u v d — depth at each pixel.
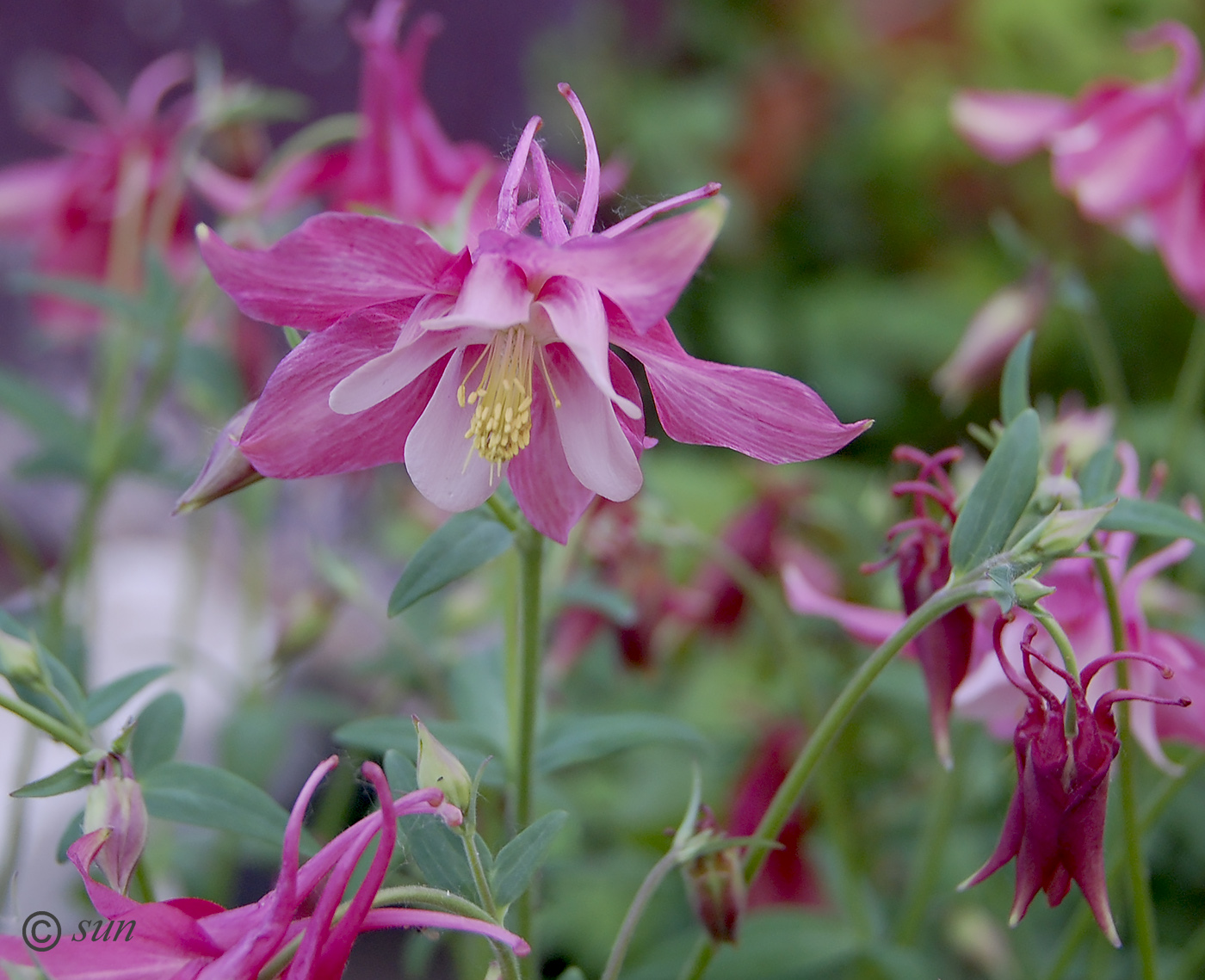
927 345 0.93
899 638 0.36
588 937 0.52
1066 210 0.90
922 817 0.49
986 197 1.00
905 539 0.38
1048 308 0.49
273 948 0.32
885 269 1.04
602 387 0.33
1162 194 0.47
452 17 1.12
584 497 0.36
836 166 1.04
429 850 0.35
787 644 0.46
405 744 0.39
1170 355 0.88
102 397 0.53
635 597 0.49
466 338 0.35
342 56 1.07
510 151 0.37
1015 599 0.34
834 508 0.49
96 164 0.50
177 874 0.48
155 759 0.37
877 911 0.45
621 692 0.55
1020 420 0.36
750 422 0.34
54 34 1.02
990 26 1.04
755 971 0.42
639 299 0.33
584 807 0.53
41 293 0.52
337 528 0.68
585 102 1.04
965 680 0.39
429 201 0.44
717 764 0.52
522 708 0.38
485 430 0.35
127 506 0.79
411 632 0.48
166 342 0.46
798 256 1.03
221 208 0.47
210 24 1.04
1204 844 0.48
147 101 0.50
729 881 0.36
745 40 1.15
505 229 0.34
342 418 0.35
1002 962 0.46
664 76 1.13
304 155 0.45
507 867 0.34
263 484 0.52
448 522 0.37
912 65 1.06
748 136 1.02
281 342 0.54
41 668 0.36
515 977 0.34
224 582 0.72
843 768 0.49
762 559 0.49
